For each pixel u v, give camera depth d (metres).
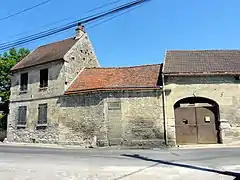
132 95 18.70
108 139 18.34
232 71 18.14
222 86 18.19
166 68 18.77
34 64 22.55
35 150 15.95
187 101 18.64
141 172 8.48
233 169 8.83
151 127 18.11
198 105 18.56
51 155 13.21
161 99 18.36
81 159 11.69
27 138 21.97
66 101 20.41
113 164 10.16
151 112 18.28
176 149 15.95
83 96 19.77
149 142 17.89
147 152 14.54
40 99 21.88
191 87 18.27
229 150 14.23
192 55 21.12
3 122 26.50
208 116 18.39
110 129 18.47
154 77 19.53
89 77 21.70
